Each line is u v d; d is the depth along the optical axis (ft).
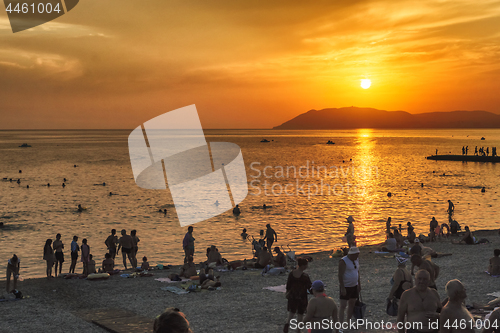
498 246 75.31
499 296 38.91
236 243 98.48
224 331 32.07
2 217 135.03
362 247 80.74
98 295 45.80
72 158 428.56
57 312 38.78
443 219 130.62
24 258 83.30
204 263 61.72
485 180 241.96
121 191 200.13
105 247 95.14
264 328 32.63
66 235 108.88
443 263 58.80
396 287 26.48
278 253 60.80
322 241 100.63
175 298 43.86
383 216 136.56
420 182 235.40
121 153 512.22
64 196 184.24
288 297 29.12
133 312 38.34
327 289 46.26
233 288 48.44
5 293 46.03
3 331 33.24
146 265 62.64
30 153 507.71
